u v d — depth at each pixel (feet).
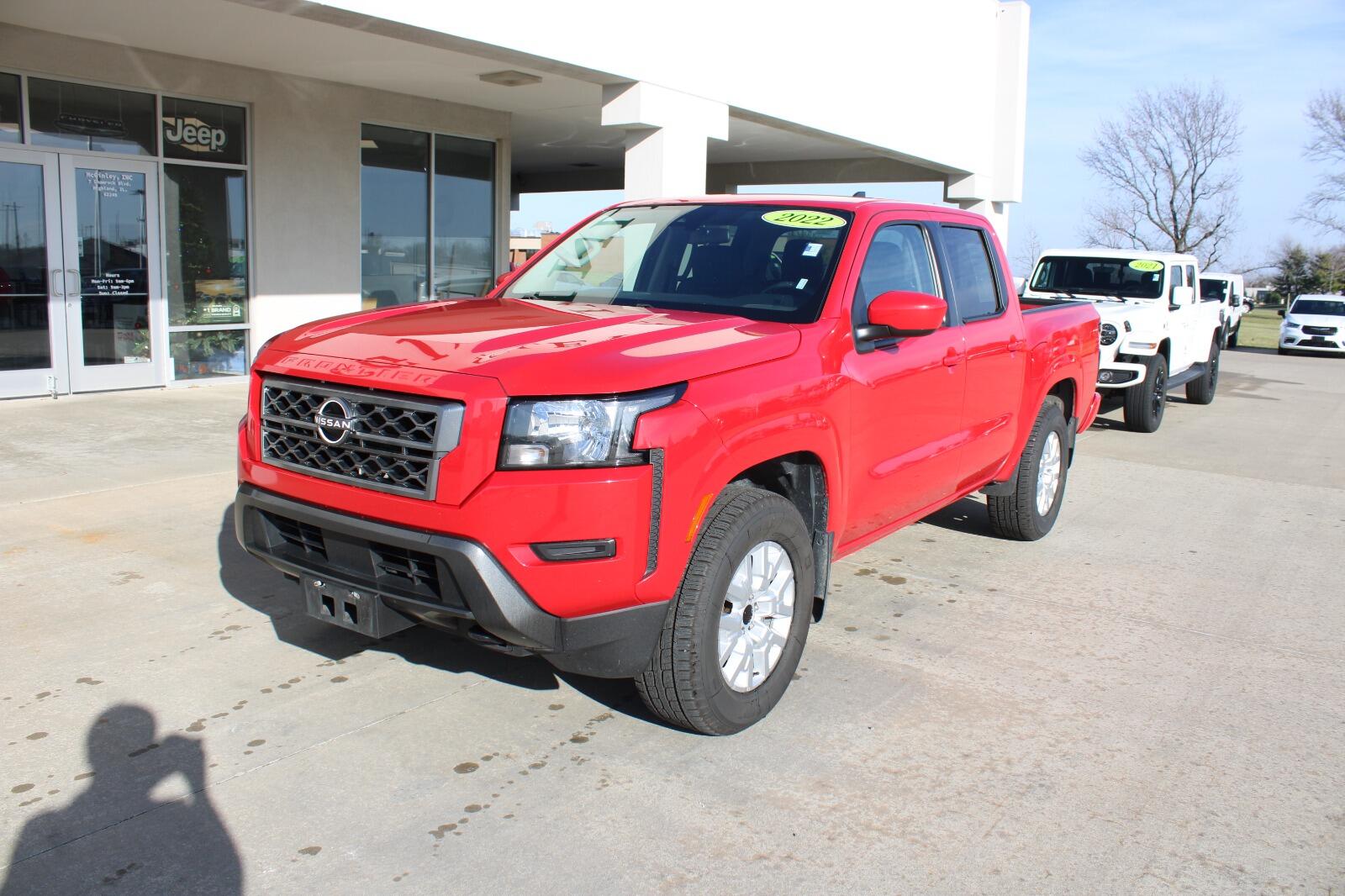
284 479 11.69
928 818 10.65
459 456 10.27
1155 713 13.42
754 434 11.72
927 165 58.70
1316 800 11.33
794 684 13.85
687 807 10.69
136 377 36.55
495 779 11.10
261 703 12.64
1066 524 23.49
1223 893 9.58
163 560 17.71
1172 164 149.79
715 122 37.78
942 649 15.34
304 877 9.30
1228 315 94.02
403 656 14.23
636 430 10.50
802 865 9.76
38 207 33.40
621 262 15.70
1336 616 17.58
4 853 9.47
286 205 40.16
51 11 29.96
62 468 23.98
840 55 45.80
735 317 13.42
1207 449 35.65
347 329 12.48
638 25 33.53
